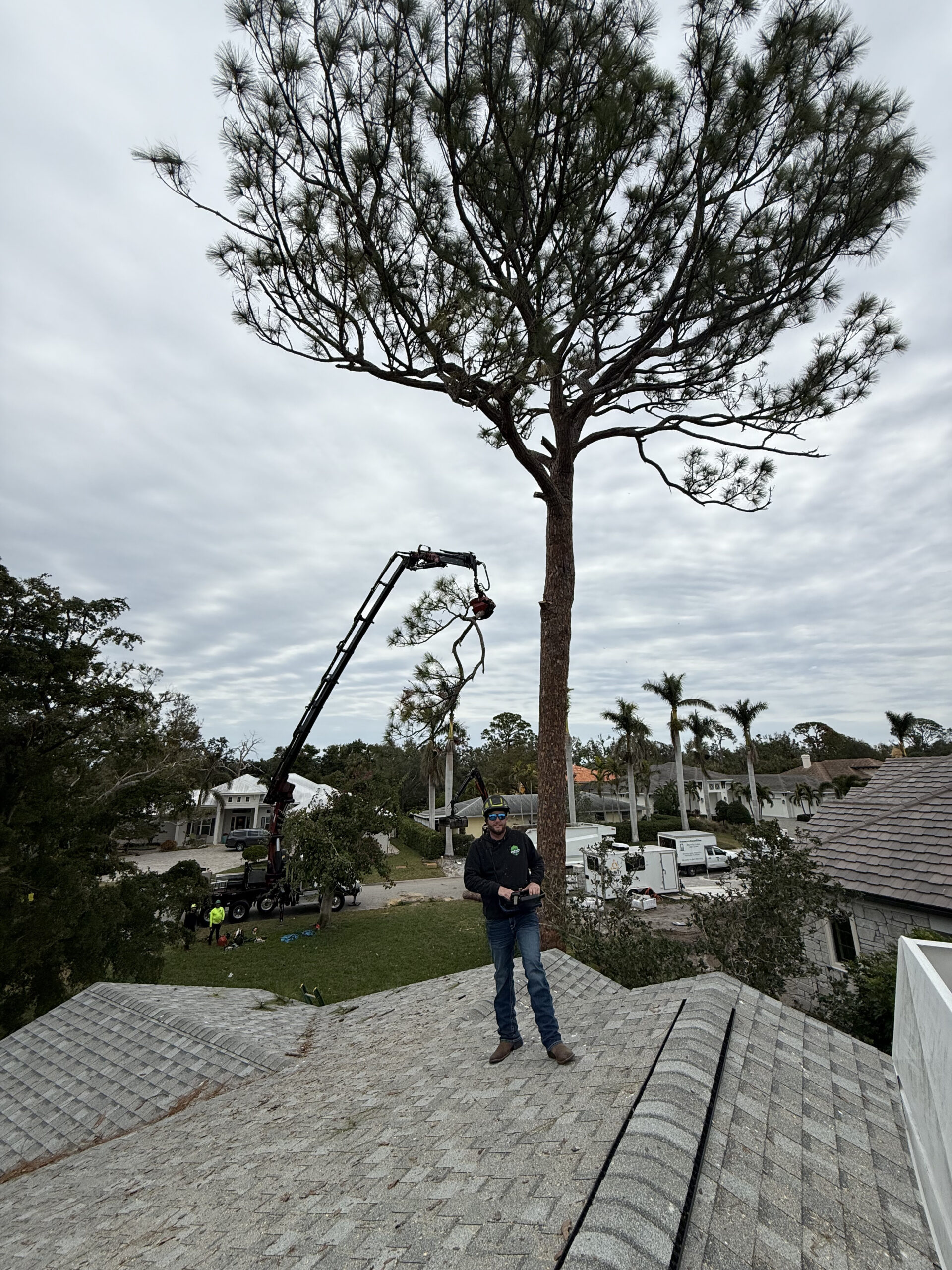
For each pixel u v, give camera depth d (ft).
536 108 22.41
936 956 14.16
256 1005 31.07
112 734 51.55
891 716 158.71
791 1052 13.51
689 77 24.62
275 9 21.50
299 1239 8.97
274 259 26.86
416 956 64.03
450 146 23.07
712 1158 8.73
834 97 25.05
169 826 166.61
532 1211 7.87
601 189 24.91
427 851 145.48
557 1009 18.93
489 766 204.33
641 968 30.04
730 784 217.97
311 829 75.05
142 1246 10.58
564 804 36.68
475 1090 13.24
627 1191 7.47
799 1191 8.74
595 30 21.63
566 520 38.50
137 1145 17.79
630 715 148.05
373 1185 10.03
